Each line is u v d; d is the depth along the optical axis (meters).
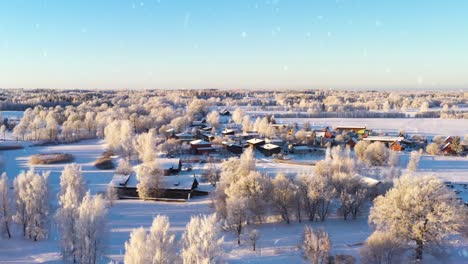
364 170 86.81
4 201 56.28
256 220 62.53
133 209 71.12
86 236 44.22
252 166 76.00
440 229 44.12
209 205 71.62
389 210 46.47
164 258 34.72
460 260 45.06
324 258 45.66
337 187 66.69
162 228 35.41
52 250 52.06
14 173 100.38
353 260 44.59
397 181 49.28
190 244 36.47
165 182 79.75
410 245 49.09
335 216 65.69
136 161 112.81
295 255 49.28
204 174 90.50
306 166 104.62
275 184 64.50
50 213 59.44
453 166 104.88
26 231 56.59
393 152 104.25
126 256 34.97
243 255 49.66
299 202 62.94
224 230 58.72
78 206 50.38
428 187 45.72
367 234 55.81
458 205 46.53
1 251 51.34
